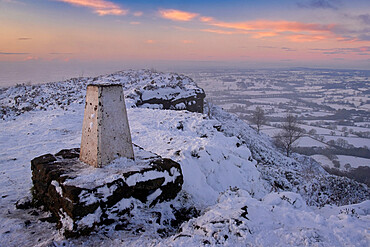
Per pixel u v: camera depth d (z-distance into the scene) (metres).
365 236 3.29
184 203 5.50
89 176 4.37
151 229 4.18
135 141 9.52
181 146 8.71
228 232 3.43
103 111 4.75
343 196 10.09
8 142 9.81
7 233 3.90
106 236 3.84
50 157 5.31
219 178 7.93
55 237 3.79
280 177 11.48
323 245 3.03
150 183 4.85
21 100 22.45
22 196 5.35
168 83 26.31
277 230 3.42
